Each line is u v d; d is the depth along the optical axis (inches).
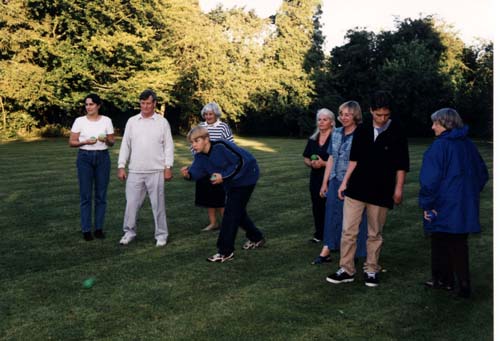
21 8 955.3
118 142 860.6
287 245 222.8
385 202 164.9
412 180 426.0
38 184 385.7
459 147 152.3
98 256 203.9
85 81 1016.9
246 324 137.6
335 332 132.8
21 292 161.3
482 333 132.0
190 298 156.8
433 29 1259.2
